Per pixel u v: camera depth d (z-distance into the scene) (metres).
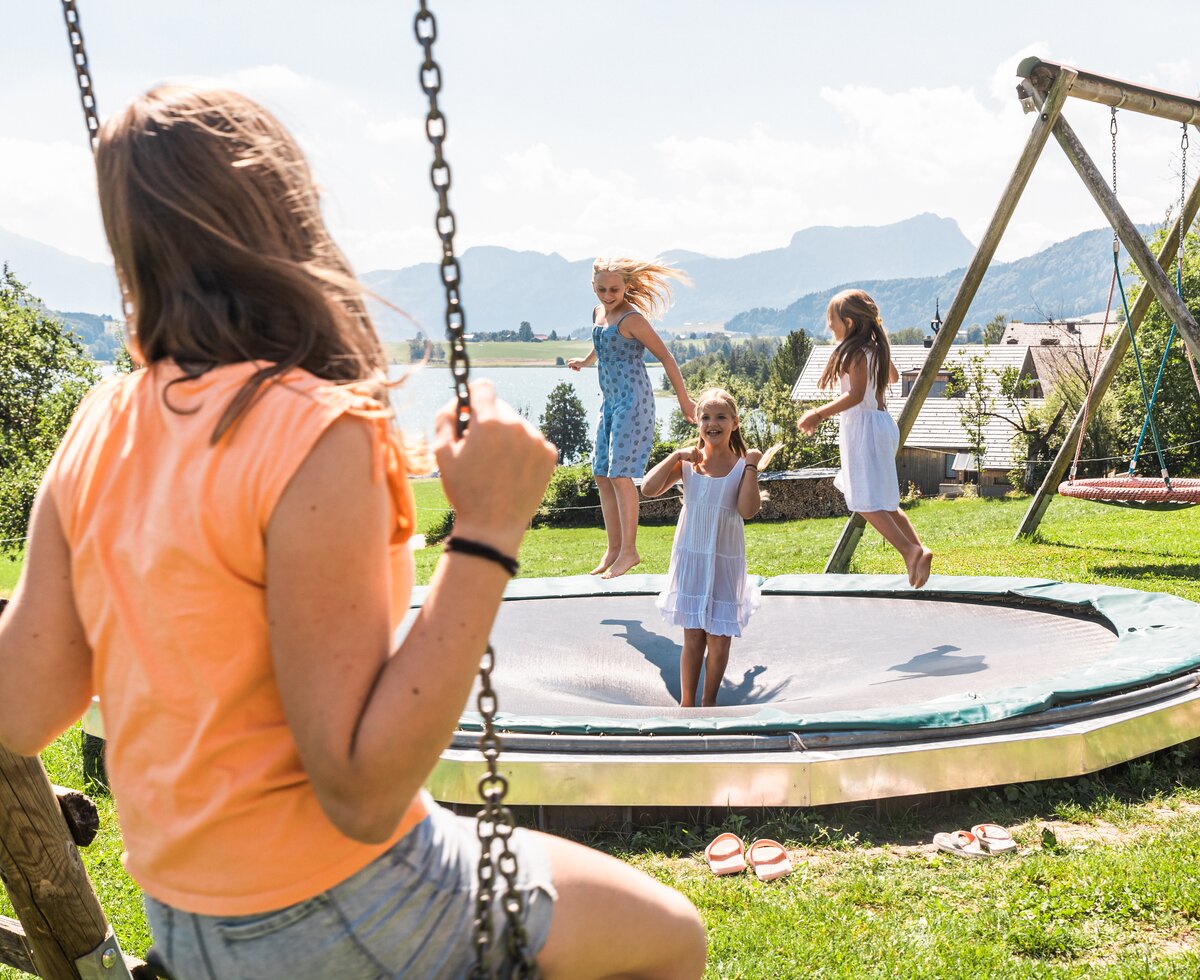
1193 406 20.97
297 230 1.03
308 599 0.91
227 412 0.94
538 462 1.01
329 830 0.99
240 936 0.99
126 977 2.07
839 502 19.31
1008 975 2.58
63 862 1.98
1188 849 3.21
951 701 3.89
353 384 0.98
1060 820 3.56
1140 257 7.45
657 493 4.64
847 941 2.78
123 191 1.00
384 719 0.91
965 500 20.56
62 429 28.98
